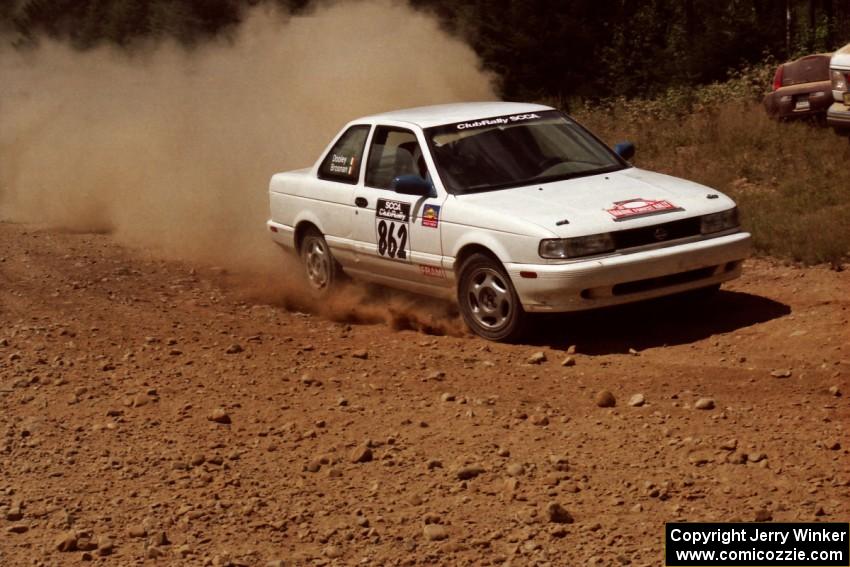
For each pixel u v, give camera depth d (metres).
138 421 9.48
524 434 8.71
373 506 7.59
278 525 7.33
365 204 12.79
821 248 13.61
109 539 7.23
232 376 10.61
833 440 8.04
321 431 9.06
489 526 7.16
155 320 12.96
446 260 11.69
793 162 18.58
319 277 14.03
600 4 31.53
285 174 14.62
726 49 27.77
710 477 7.66
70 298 14.30
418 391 9.91
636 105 25.89
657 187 11.66
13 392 10.38
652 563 6.54
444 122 12.48
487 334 11.46
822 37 28.67
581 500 7.46
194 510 7.64
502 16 31.25
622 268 10.59
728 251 11.16
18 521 7.64
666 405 9.13
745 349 10.54
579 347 11.04
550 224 10.68
